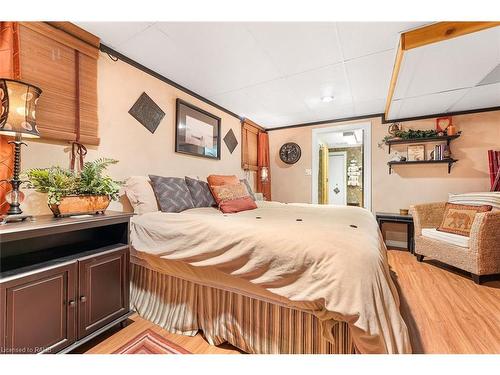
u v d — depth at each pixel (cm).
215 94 288
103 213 152
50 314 111
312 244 104
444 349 127
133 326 155
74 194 135
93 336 128
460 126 314
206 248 129
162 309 160
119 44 187
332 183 693
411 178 343
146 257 159
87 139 173
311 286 99
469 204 265
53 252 135
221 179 260
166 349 132
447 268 255
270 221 147
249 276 115
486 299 184
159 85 236
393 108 306
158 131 236
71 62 164
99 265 133
